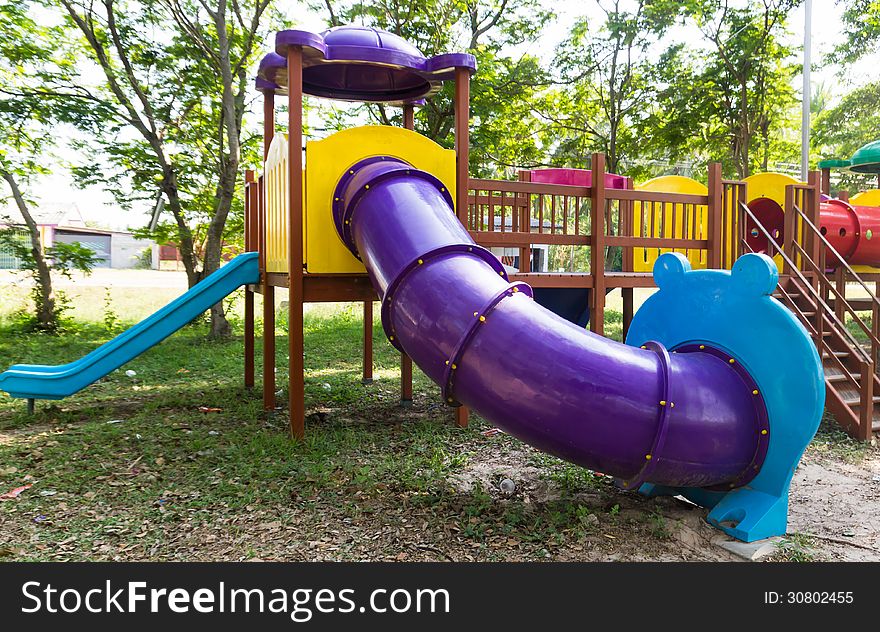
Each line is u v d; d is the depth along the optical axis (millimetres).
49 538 3893
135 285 28578
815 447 6004
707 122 20125
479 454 5738
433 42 15727
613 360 3664
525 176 10438
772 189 9734
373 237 4793
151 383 9000
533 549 3736
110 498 4570
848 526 4125
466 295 3871
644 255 10102
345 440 6082
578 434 3561
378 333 14508
